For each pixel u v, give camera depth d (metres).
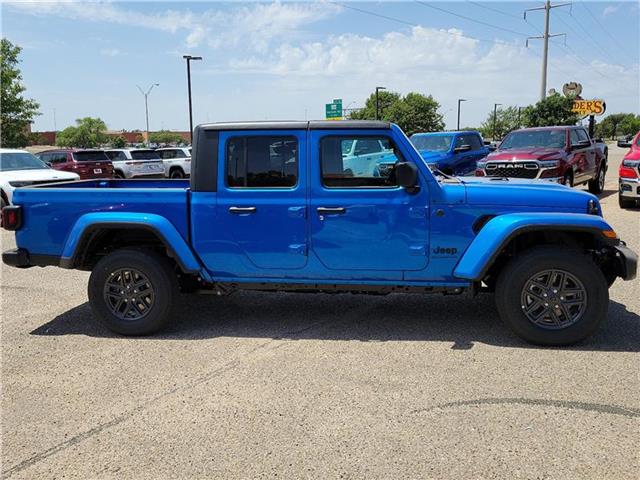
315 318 5.55
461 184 4.88
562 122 34.97
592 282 4.52
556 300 4.61
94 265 5.53
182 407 3.73
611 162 34.06
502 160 12.84
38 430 3.47
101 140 99.69
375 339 4.93
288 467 3.02
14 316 5.81
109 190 5.08
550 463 3.00
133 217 4.98
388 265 4.87
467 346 4.71
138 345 4.90
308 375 4.18
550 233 4.90
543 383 3.96
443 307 5.85
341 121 4.85
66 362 4.54
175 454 3.18
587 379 4.02
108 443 3.31
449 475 2.92
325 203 4.83
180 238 5.00
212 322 5.49
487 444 3.20
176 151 28.80
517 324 4.65
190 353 4.68
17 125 33.91
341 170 4.84
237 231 4.96
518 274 4.60
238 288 5.24
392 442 3.24
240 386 4.02
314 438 3.30
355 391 3.90
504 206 4.72
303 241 4.91
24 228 5.23
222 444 3.27
